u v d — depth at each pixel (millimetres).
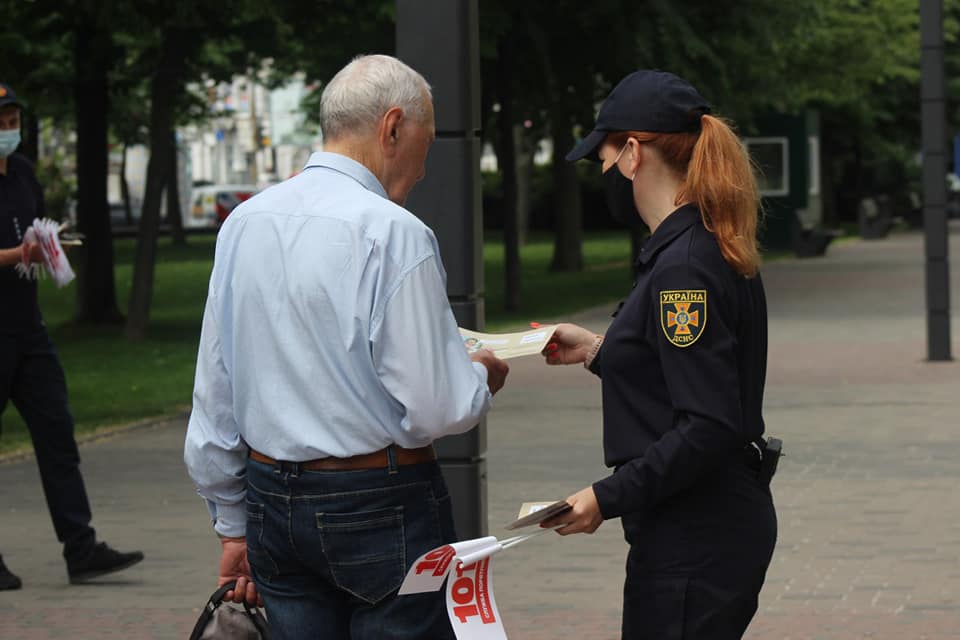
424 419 3371
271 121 79438
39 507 9648
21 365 7258
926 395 13648
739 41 23047
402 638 3494
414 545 3480
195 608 7000
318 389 3418
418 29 4555
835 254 38094
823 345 18016
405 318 3367
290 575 3613
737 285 3289
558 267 33844
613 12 21734
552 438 11836
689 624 3367
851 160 54969
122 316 24547
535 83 23500
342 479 3438
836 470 10125
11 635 6574
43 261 6883
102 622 6777
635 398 3344
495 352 3795
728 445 3225
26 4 21469
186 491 10039
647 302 3330
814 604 6812
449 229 4578
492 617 3357
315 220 3443
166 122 21328
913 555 7695
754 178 3359
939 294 16031
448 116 4555
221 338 3613
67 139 48188
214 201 64938
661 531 3385
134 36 21406
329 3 20219
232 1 20250
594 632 6453
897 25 34656
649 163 3404
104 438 12570
